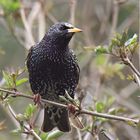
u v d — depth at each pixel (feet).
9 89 31.65
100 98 43.52
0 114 48.34
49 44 36.22
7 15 45.70
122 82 52.24
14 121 39.63
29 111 32.14
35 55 36.58
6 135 48.06
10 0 45.98
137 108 49.55
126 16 57.21
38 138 31.81
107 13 49.83
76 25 51.08
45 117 35.83
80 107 30.17
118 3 46.93
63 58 36.29
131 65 30.01
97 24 53.52
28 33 43.80
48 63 36.29
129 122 29.17
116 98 47.21
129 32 51.80
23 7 46.88
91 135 34.88
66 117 35.73
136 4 53.88
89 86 44.75
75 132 37.55
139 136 37.55
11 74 31.63
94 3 53.88
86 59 48.29
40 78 36.68
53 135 33.58
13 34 45.88
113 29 45.83
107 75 44.93
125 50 30.17
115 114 34.83
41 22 45.55
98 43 48.24
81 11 52.75
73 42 46.73
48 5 50.90
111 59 48.91
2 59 52.95
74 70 36.83
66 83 36.78
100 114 29.68
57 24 36.24
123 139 45.75
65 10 54.85
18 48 53.31
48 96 37.17
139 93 52.24
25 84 41.60
